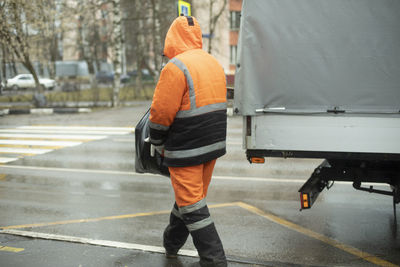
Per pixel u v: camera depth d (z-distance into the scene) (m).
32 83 39.12
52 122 16.81
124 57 49.84
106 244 4.29
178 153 3.32
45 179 7.68
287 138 3.72
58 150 10.79
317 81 3.64
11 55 23.41
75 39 43.47
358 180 4.24
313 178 4.28
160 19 29.72
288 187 6.85
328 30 3.59
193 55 3.36
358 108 3.60
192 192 3.35
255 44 3.71
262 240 4.55
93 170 8.40
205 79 3.31
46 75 53.62
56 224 5.17
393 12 3.50
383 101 3.56
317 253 4.20
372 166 4.19
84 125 15.79
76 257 3.97
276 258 4.07
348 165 4.23
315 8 3.60
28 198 6.43
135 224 5.14
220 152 3.44
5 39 20.84
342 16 3.56
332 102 3.63
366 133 3.60
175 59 3.27
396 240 4.54
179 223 3.78
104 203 6.11
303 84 3.66
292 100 3.69
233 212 5.56
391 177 4.18
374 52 3.54
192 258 3.93
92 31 40.25
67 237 4.48
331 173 4.26
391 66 3.53
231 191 6.62
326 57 3.61
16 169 8.59
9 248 4.20
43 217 5.48
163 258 3.94
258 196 6.33
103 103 24.50
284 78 3.68
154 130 3.33
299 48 3.64
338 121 3.63
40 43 27.75
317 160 9.10
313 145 3.69
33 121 17.19
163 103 3.23
